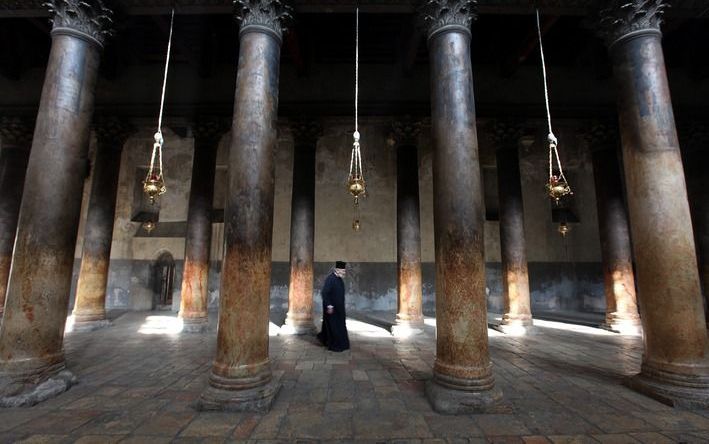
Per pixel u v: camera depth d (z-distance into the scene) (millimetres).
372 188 16594
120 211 16188
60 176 5039
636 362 6480
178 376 5461
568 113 10633
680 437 3549
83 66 5426
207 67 10625
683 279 4742
